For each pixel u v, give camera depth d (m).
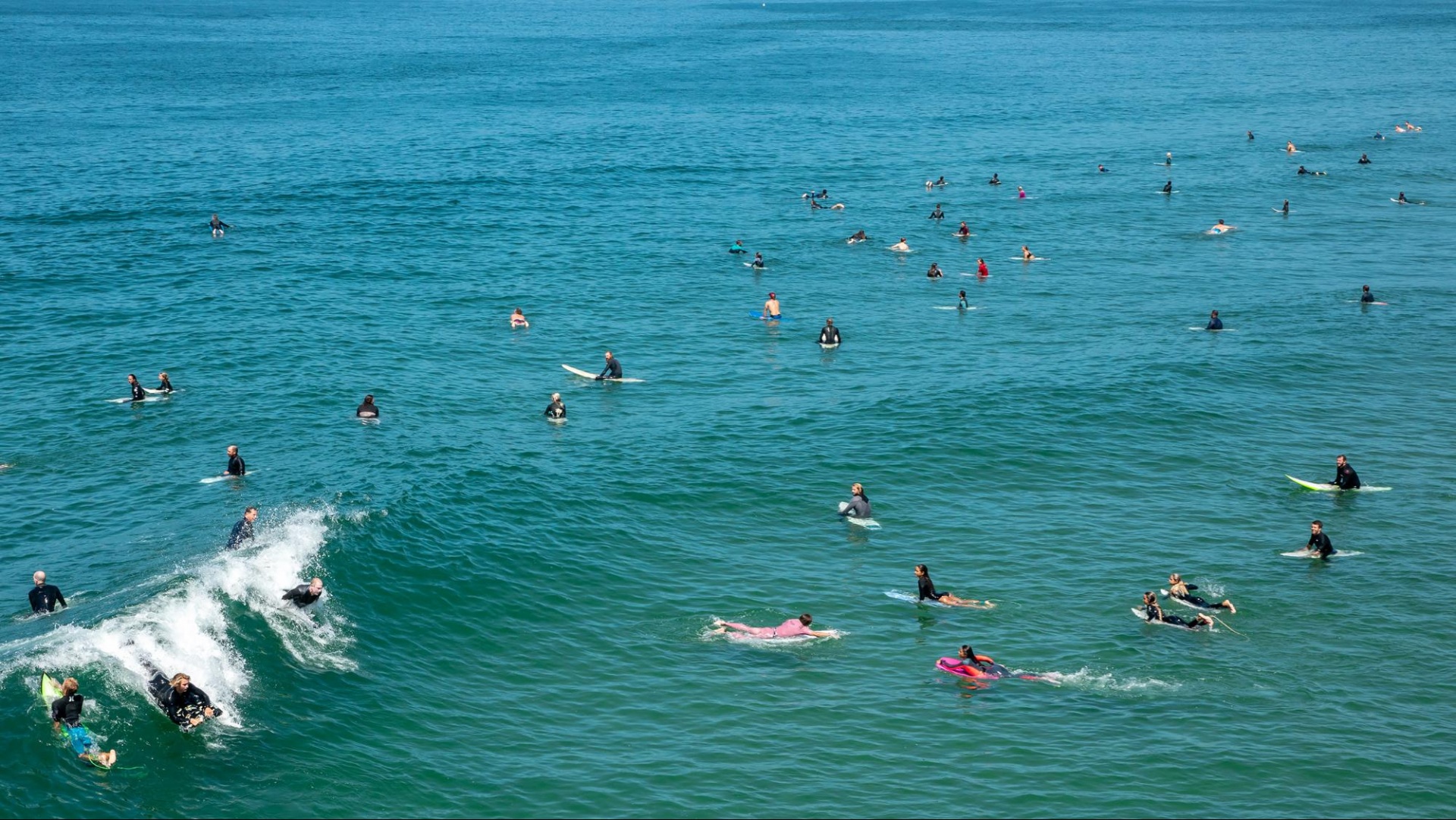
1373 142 142.88
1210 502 46.94
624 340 70.38
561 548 42.03
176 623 32.28
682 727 31.28
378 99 187.38
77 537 41.81
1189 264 88.56
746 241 95.81
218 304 75.19
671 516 45.56
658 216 104.75
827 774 29.14
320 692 31.59
